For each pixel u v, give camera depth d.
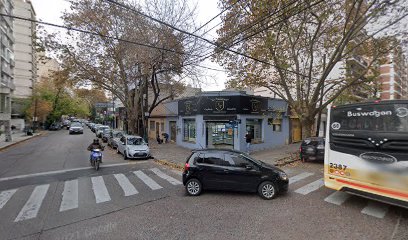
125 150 15.71
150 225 5.77
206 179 8.05
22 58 59.75
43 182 9.70
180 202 7.39
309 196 7.88
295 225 5.73
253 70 15.94
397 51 13.58
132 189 8.77
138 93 22.56
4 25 38.91
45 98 48.72
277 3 11.27
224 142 17.98
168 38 15.94
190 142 19.98
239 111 17.30
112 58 20.39
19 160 14.99
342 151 7.12
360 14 12.12
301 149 14.19
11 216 6.29
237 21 13.20
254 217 6.20
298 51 15.90
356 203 7.20
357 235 5.25
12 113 46.97
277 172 7.79
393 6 10.88
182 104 21.02
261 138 19.42
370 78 13.94
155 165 13.65
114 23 18.61
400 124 6.07
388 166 6.18
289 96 15.97
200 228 5.59
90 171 11.87
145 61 16.72
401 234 5.30
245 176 7.87
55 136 35.09
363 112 6.73
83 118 135.38
